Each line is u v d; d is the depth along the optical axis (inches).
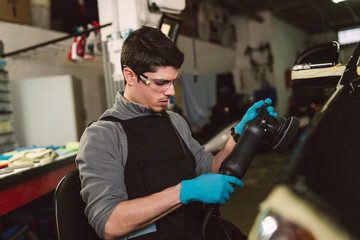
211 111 224.8
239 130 39.7
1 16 122.1
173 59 32.6
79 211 34.0
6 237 57.3
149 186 33.3
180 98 206.2
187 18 243.6
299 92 289.3
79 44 105.7
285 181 18.6
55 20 151.9
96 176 30.6
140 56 32.4
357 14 329.7
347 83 29.1
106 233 29.1
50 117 107.7
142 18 83.5
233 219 96.2
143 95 35.1
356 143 20.0
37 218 76.2
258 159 180.4
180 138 38.1
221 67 291.4
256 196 115.0
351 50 39.4
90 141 32.7
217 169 40.4
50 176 62.6
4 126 90.8
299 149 21.4
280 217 16.8
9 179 51.1
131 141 34.1
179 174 35.4
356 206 15.9
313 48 38.5
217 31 289.3
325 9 307.9
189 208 35.1
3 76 92.4
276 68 311.6
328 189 17.2
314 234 15.5
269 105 38.8
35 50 136.4
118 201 30.0
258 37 311.9
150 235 31.8
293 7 297.9
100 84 177.5
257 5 289.3
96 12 151.8
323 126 22.9
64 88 106.3
